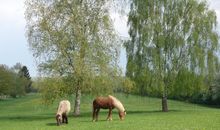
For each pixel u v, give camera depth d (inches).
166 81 2488.9
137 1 2493.8
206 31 2449.6
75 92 2134.6
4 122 1911.9
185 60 2463.1
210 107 3678.6
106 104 1617.9
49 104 2048.5
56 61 2031.3
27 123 1738.4
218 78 3710.6
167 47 2477.9
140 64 2456.9
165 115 2070.6
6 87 5275.6
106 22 2097.7
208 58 2455.7
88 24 2123.5
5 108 3629.4
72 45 2096.5
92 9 2144.4
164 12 2490.2
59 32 2055.9
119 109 1628.9
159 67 2438.5
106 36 2103.8
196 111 2487.7
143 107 3403.1
